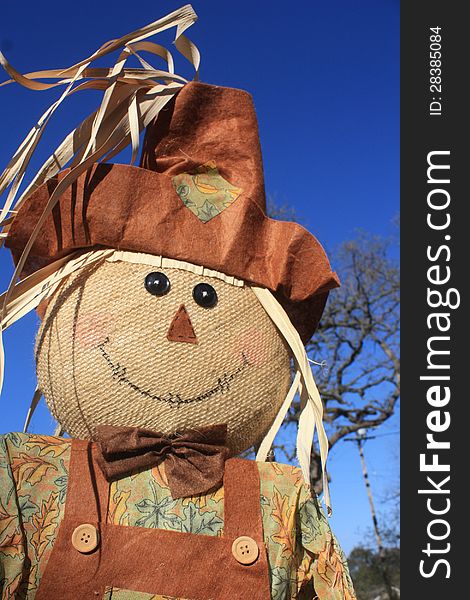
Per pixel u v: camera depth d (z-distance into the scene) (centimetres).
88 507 204
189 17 268
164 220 235
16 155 254
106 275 229
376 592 2008
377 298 1576
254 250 246
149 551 202
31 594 194
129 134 259
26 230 234
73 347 221
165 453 219
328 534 229
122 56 261
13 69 251
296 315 266
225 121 265
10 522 197
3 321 223
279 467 232
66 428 228
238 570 207
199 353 225
